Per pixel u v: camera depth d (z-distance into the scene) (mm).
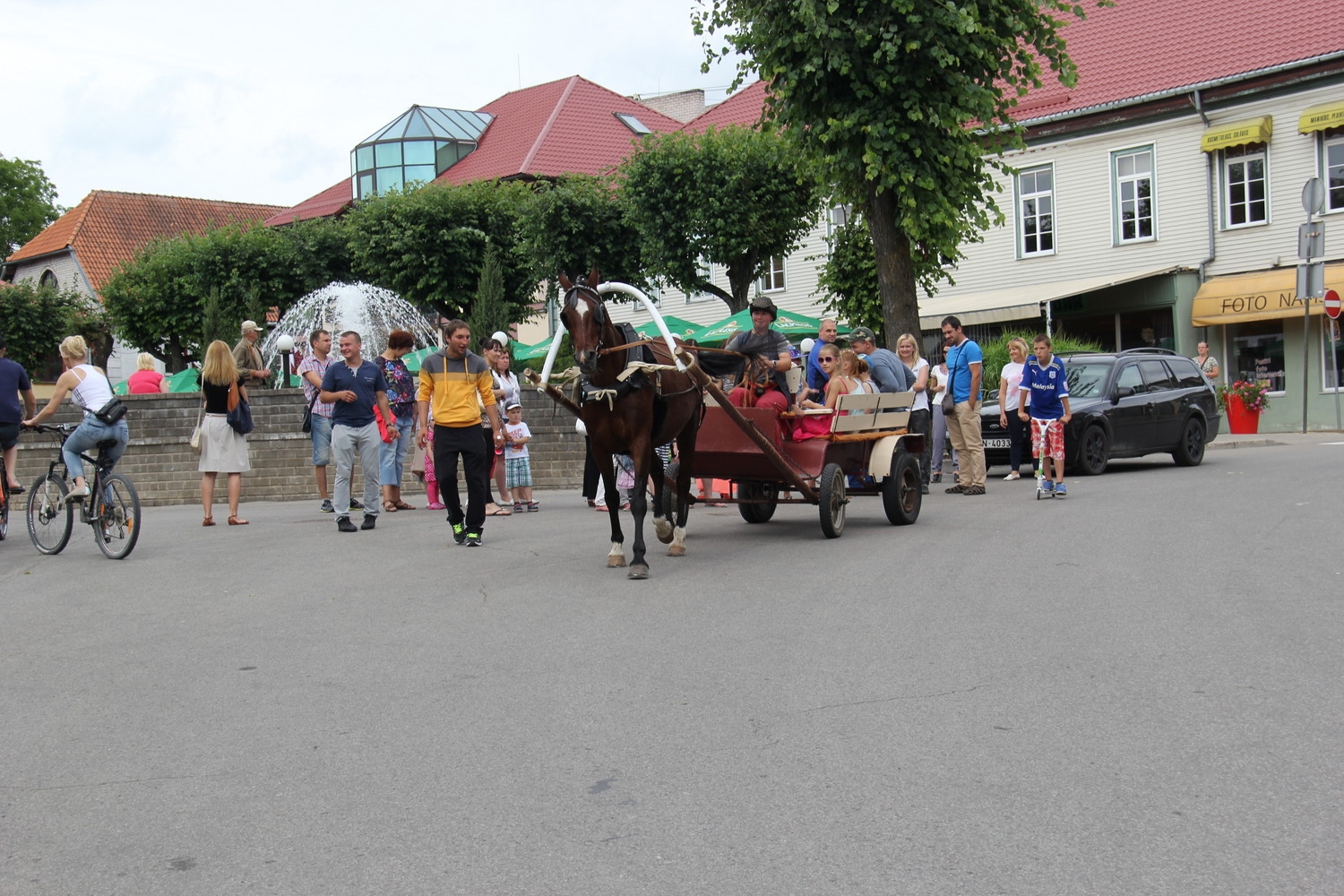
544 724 5426
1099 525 11172
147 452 18609
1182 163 31297
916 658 6359
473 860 3967
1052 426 14078
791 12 17422
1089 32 35500
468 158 46781
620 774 4730
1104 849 3875
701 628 7277
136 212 60062
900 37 17094
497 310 30859
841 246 29641
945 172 18188
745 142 29875
